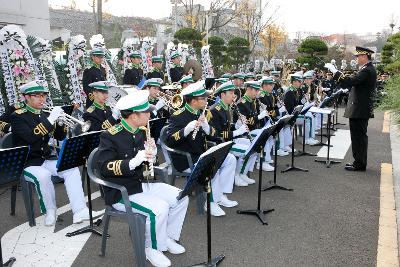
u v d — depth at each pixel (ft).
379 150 27.81
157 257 12.07
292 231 14.62
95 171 12.30
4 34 24.68
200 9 86.79
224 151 11.41
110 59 35.78
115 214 12.05
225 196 17.17
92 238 13.91
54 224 14.92
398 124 34.60
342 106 53.36
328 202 17.57
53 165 15.76
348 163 23.82
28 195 14.60
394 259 12.61
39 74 27.27
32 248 13.15
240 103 21.17
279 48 132.57
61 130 16.38
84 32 87.35
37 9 37.88
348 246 13.48
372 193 18.78
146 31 93.09
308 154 26.12
